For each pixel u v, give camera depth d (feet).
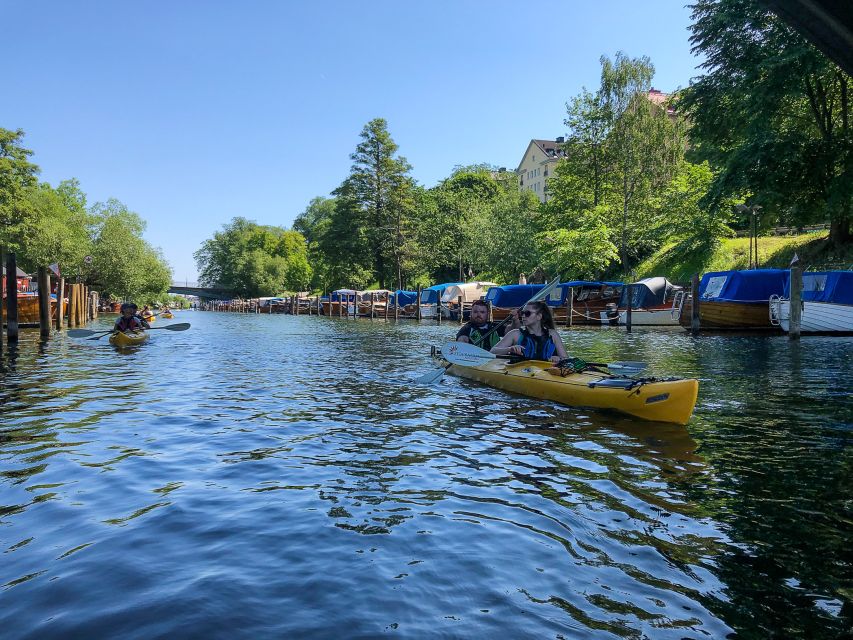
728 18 79.00
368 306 155.53
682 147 135.64
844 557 9.86
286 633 7.41
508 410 22.63
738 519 11.55
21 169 164.55
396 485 13.75
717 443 17.53
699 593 8.62
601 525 11.25
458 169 315.78
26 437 18.30
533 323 27.68
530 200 189.37
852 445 17.25
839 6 9.83
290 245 376.68
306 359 43.37
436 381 30.45
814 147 77.61
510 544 10.32
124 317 62.03
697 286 67.15
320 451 16.80
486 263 160.04
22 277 90.12
